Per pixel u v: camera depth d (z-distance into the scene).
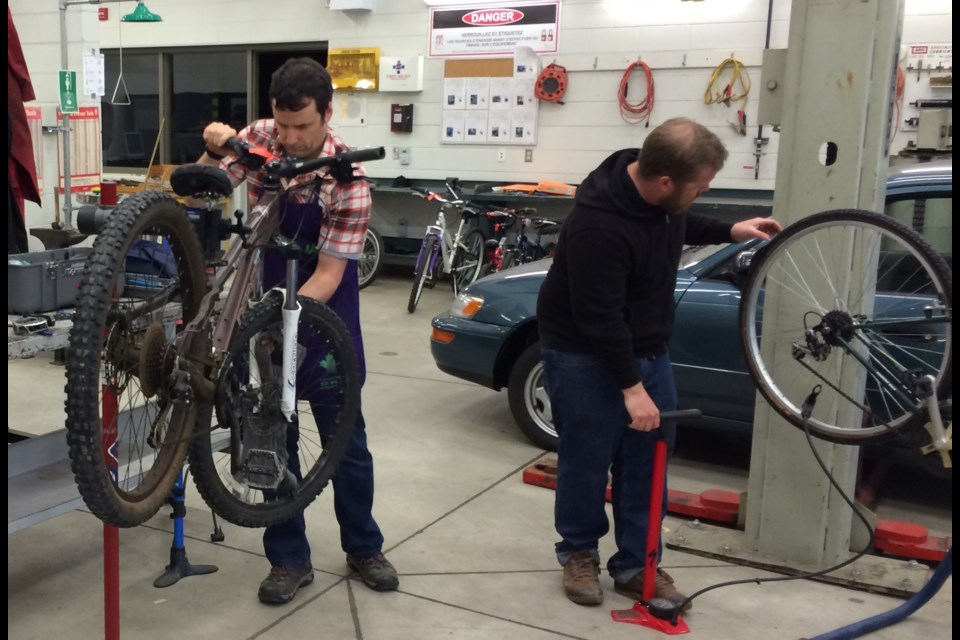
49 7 6.50
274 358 2.51
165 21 10.18
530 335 4.50
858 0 2.92
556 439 4.41
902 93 7.17
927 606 2.96
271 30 9.71
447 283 9.43
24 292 2.72
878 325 2.69
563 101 8.53
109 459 2.13
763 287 3.77
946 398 2.60
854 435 2.74
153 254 2.49
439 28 8.91
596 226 2.54
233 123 10.30
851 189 3.00
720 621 2.87
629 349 2.59
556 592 3.03
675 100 8.10
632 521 2.96
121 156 10.87
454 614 2.87
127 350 2.06
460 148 9.07
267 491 2.58
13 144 4.10
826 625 2.86
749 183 7.89
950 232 3.62
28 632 2.71
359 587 3.03
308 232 2.65
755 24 7.66
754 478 3.28
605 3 8.19
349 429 2.72
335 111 9.54
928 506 3.95
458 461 4.32
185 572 3.07
